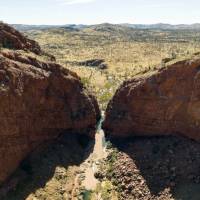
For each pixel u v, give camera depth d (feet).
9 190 211.41
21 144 230.48
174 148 250.78
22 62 241.76
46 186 223.30
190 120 249.96
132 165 250.37
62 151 262.47
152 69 279.28
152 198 220.64
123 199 225.56
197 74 245.45
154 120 265.54
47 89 255.91
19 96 224.94
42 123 251.60
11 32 271.90
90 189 235.81
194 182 222.07
